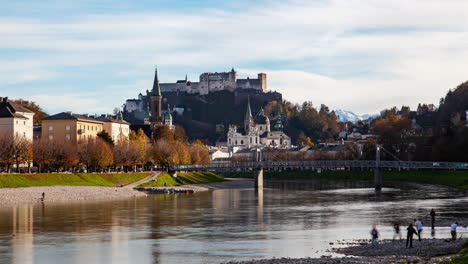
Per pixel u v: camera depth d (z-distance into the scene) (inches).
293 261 3331.7
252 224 5027.1
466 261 3100.4
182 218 5442.9
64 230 4648.1
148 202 7071.9
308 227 4825.3
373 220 5231.3
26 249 3882.9
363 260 3321.9
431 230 4542.3
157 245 4010.8
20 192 7017.7
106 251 3814.0
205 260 3521.2
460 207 6245.1
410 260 3297.2
